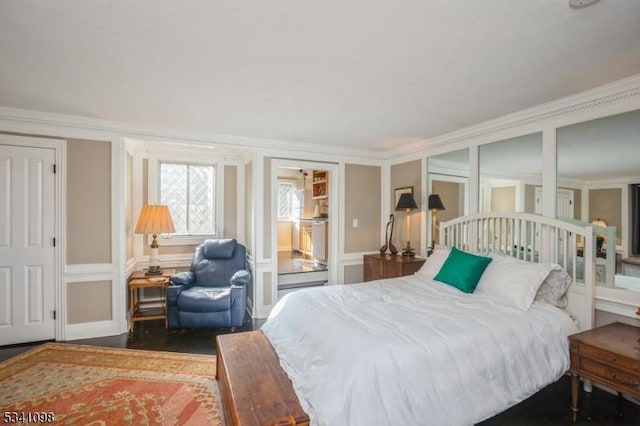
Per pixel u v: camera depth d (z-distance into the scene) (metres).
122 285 3.53
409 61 2.01
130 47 1.87
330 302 2.43
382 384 1.54
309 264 5.84
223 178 4.97
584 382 2.33
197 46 1.85
